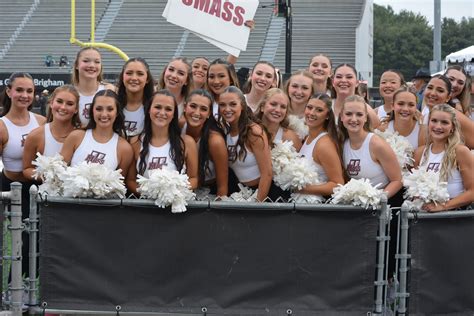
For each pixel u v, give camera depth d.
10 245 5.11
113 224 4.72
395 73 6.61
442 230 4.86
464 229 4.93
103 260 4.73
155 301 4.76
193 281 4.76
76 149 5.06
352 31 33.03
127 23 33.78
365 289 4.77
